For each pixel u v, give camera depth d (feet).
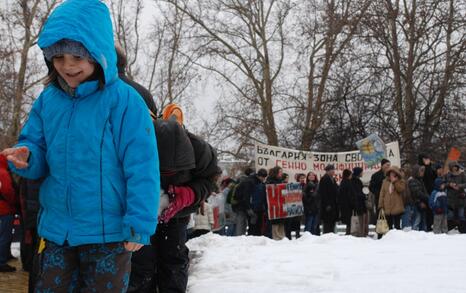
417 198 47.39
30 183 16.19
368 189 47.09
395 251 24.66
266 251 26.25
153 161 9.71
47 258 9.70
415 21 89.76
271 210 43.19
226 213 46.42
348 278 18.28
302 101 99.14
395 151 56.65
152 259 14.78
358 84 89.25
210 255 25.20
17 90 97.14
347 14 89.30
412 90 93.15
